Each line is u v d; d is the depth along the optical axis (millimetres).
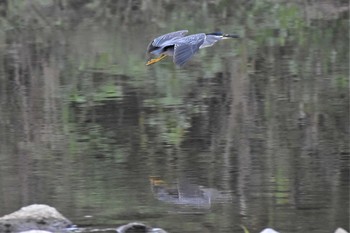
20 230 9758
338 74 19250
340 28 25938
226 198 11117
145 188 11539
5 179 12016
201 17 28281
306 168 12461
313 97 17031
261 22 27172
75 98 17359
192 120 15430
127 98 17219
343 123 15062
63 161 12992
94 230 9820
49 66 20828
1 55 22516
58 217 9945
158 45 9289
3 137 14531
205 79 18906
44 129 15031
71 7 30734
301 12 29031
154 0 31000
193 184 11742
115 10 30172
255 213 10477
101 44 23969
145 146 13852
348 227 9906
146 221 10180
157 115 15836
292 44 23391
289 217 10305
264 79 18844
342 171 12258
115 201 10961
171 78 19094
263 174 12211
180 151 13547
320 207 10672
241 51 22344
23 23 28109
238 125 15109
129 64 20844
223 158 13070
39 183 11812
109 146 13891
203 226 9977
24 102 17172
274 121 15328
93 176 12141
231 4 30469
